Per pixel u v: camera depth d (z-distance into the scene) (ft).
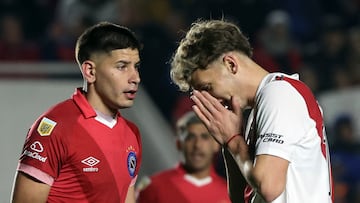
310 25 130.72
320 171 41.63
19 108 92.48
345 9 135.23
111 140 46.24
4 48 111.34
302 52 125.29
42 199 44.83
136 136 48.55
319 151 41.65
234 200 46.55
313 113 41.57
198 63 42.52
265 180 39.60
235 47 42.70
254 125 42.57
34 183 44.57
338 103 114.83
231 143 41.88
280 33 118.21
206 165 67.87
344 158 104.99
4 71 93.86
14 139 91.15
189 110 101.14
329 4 135.44
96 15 118.62
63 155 44.86
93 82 45.85
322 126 42.34
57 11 122.11
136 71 45.60
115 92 45.19
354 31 130.82
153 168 92.32
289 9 130.00
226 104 43.45
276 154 40.01
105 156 45.83
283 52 117.29
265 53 117.08
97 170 45.57
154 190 67.87
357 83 121.80
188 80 43.24
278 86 41.55
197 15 123.03
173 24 120.78
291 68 116.57
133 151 47.80
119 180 46.52
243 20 122.31
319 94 118.32
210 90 42.86
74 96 46.39
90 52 45.42
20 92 93.09
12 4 121.39
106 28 45.42
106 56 45.01
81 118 45.62
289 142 40.22
